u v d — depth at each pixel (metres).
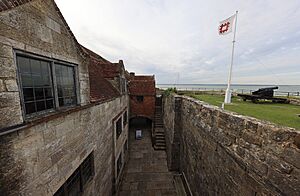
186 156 9.77
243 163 4.09
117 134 10.05
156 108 23.39
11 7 2.44
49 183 3.33
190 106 8.90
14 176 2.47
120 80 12.00
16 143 2.49
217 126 5.57
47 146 3.26
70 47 4.28
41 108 3.28
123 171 11.50
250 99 14.05
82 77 4.96
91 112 5.71
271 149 3.21
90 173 5.88
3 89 2.30
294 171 2.73
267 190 3.31
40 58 3.20
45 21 3.27
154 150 15.20
